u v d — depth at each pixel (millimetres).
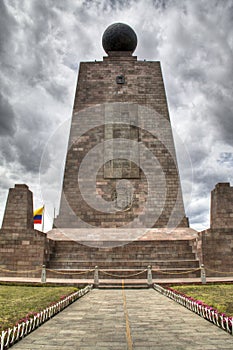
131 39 40188
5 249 24797
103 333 9055
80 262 24812
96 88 36781
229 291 16016
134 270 22797
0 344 7422
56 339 8469
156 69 37781
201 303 11711
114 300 14992
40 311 10422
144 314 11703
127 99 36281
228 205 27266
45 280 20297
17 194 27875
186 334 8945
